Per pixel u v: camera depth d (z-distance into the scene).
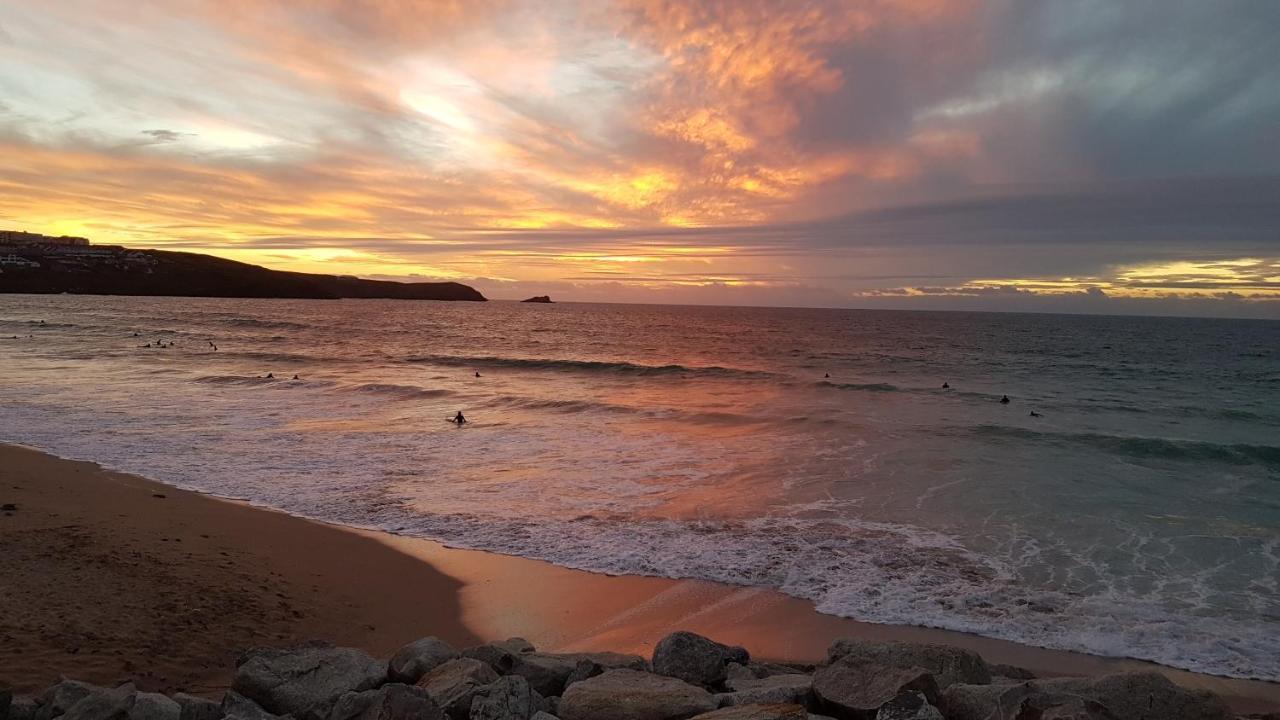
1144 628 8.97
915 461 17.83
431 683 5.66
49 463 16.08
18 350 42.94
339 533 12.20
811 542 11.93
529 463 17.30
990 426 22.69
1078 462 18.31
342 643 8.32
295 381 31.12
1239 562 11.26
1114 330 113.81
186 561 10.10
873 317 173.75
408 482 15.45
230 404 25.23
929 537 12.24
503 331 83.31
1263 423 26.20
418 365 40.91
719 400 28.64
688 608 9.52
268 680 5.68
